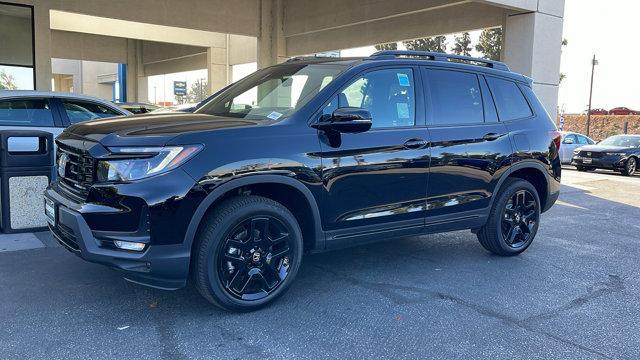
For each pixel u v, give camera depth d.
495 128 5.44
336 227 4.37
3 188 6.03
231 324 3.87
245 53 24.45
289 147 4.02
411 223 4.82
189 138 3.69
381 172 4.51
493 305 4.44
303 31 18.41
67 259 5.21
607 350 3.70
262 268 4.07
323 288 4.69
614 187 12.90
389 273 5.17
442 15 16.81
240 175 3.79
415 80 4.94
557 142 6.10
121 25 22.75
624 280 5.25
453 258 5.77
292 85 4.66
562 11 13.35
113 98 40.25
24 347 3.43
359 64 4.61
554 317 4.23
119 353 3.40
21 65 13.81
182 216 3.60
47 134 6.21
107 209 3.55
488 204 5.43
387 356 3.49
